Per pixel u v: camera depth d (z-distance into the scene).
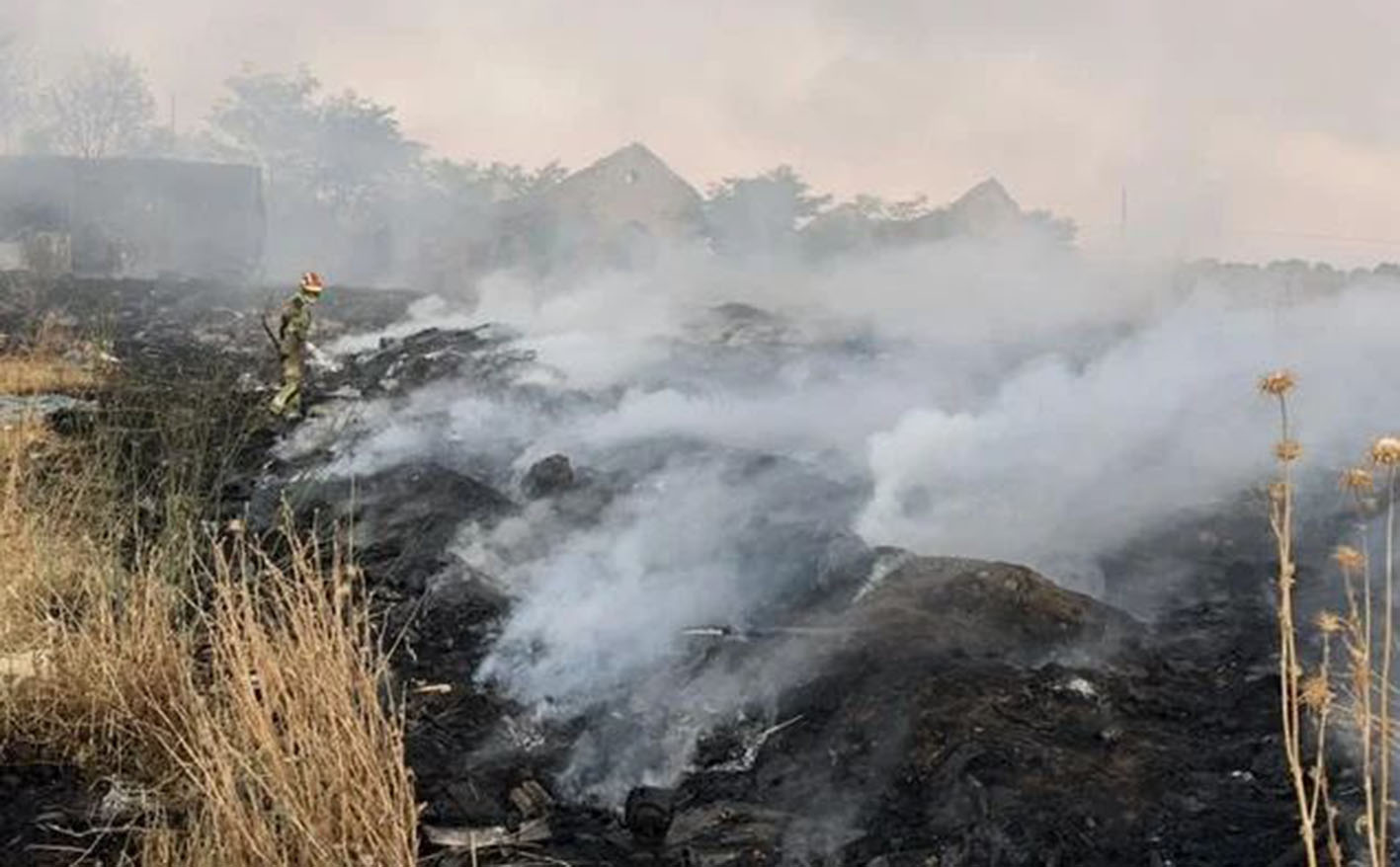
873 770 4.58
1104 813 4.19
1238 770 4.51
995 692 4.94
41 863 4.08
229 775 3.77
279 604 4.52
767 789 4.67
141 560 6.32
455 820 4.52
